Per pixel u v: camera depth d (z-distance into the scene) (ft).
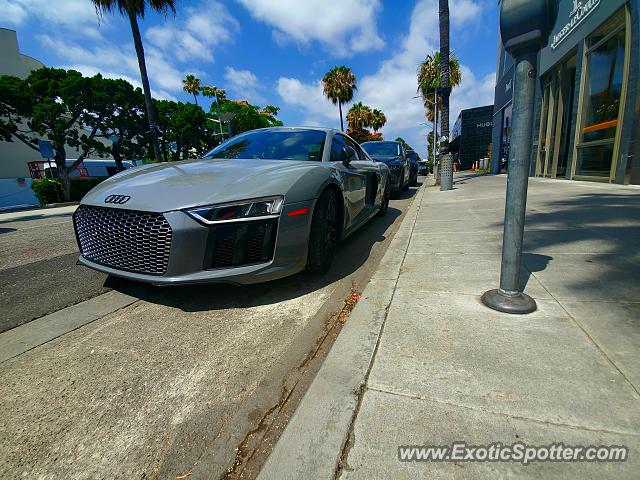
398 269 8.07
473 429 3.31
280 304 7.16
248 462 3.46
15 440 3.88
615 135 21.13
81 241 7.70
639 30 18.60
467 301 6.04
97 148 62.95
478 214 14.69
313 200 7.55
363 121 125.90
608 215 12.10
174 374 4.98
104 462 3.56
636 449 2.95
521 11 4.51
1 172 93.30
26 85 55.21
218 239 6.37
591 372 3.94
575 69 28.02
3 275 9.68
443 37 30.09
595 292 5.98
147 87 45.14
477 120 101.50
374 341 4.97
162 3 43.16
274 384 4.60
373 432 3.39
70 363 5.34
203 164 8.83
